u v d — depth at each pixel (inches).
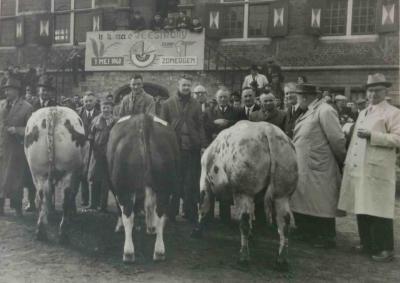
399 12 509.7
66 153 223.0
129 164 189.5
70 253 209.3
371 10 538.6
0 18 673.6
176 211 277.1
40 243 223.0
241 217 185.8
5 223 261.1
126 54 576.1
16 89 280.2
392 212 212.1
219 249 222.7
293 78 565.9
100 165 276.4
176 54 558.3
